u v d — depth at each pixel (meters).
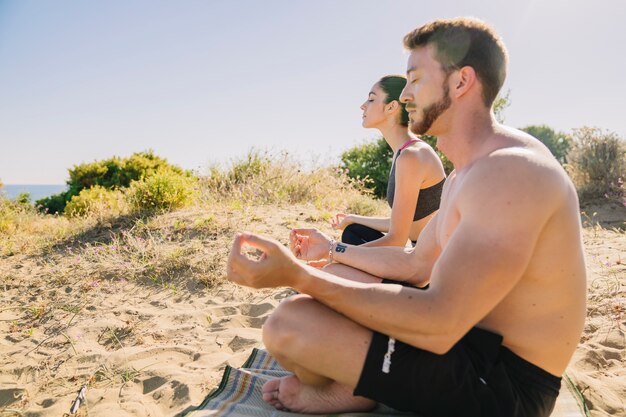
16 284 4.09
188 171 12.95
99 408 2.13
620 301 3.04
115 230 5.61
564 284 1.33
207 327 3.14
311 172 8.36
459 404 1.37
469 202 1.28
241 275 1.42
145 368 2.51
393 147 2.98
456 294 1.22
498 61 1.44
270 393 1.74
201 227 5.17
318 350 1.46
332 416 1.64
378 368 1.40
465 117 1.47
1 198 7.83
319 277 1.42
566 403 1.88
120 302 3.63
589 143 9.01
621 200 7.99
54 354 2.79
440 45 1.46
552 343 1.38
